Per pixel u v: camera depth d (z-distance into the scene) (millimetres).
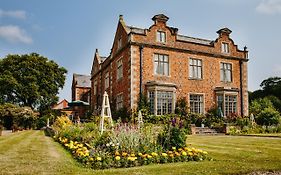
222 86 27344
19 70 42500
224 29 28094
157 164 7910
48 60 45719
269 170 6914
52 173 6551
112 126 12656
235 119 25422
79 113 45125
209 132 22891
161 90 24000
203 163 7840
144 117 22625
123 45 25719
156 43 24766
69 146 11133
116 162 7613
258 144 13234
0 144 13516
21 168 7125
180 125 9656
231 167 7156
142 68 23984
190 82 25812
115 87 27625
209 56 27078
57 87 45938
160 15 25141
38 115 40938
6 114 35406
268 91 53000
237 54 28656
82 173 6570
